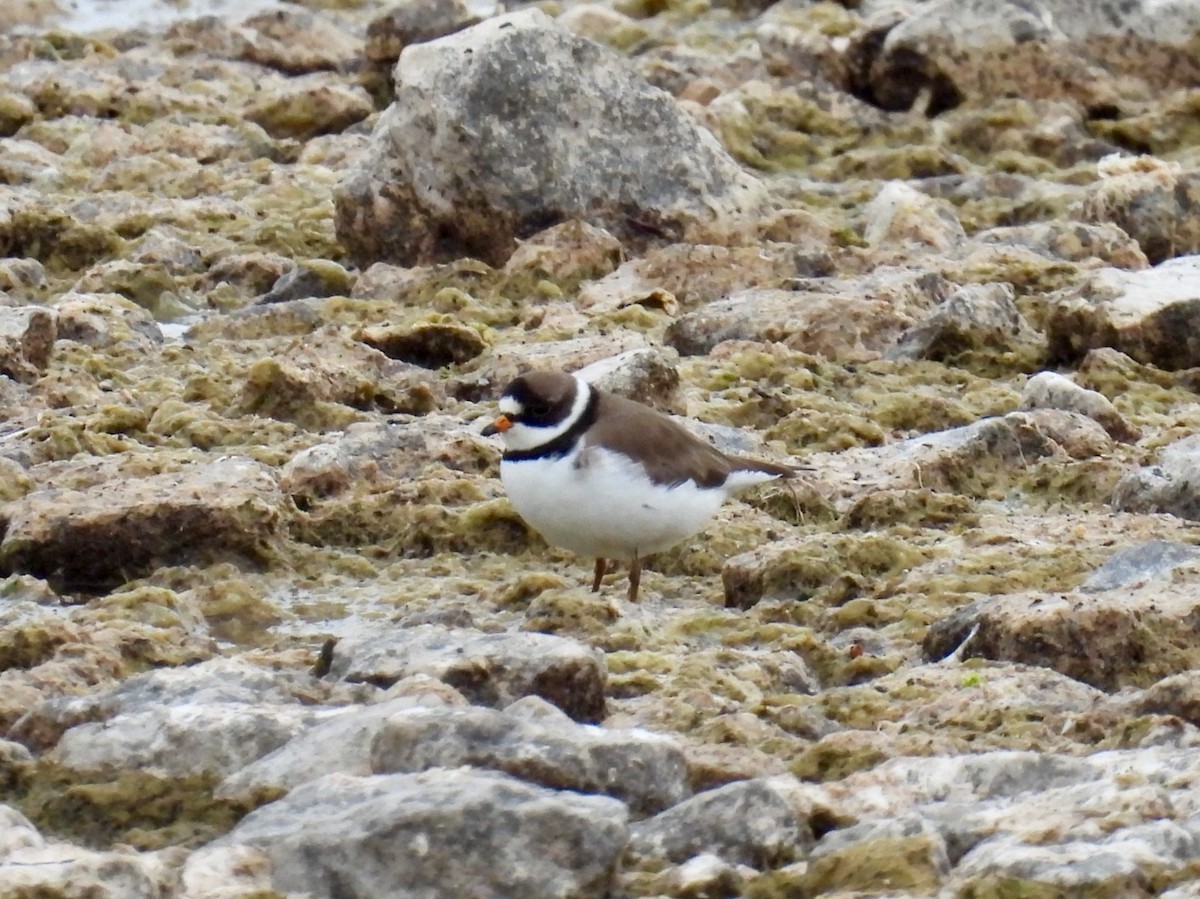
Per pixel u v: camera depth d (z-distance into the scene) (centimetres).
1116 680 1085
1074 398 1623
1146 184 2133
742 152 2416
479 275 1966
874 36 2619
